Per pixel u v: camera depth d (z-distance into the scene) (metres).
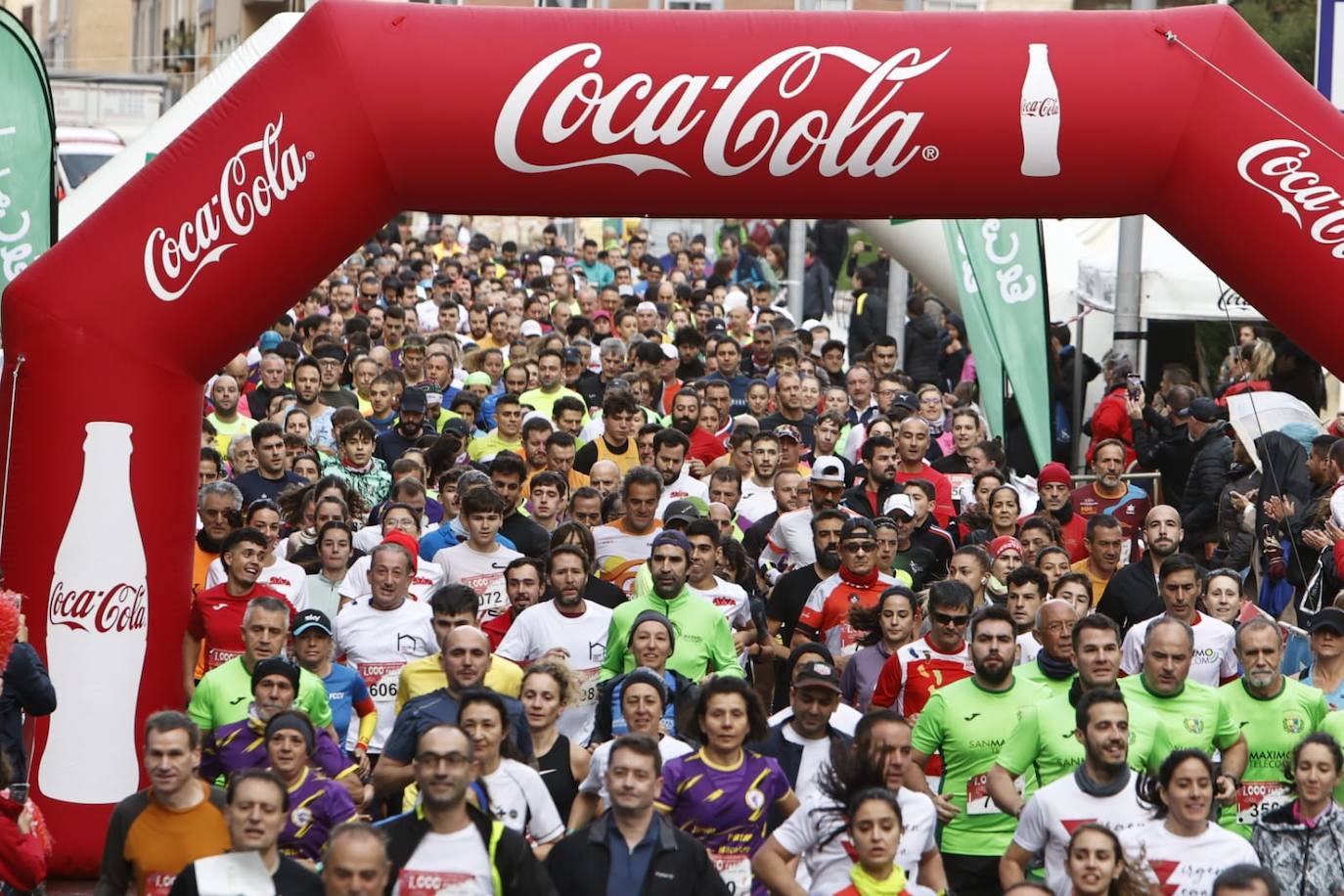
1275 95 16.47
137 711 16.53
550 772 14.56
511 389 28.14
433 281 40.75
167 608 16.72
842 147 16.31
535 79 16.23
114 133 55.41
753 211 16.81
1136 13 16.67
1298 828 13.83
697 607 16.92
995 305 27.61
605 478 21.66
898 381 29.16
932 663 16.39
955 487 24.39
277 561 18.19
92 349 16.25
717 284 43.56
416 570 18.47
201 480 21.98
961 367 39.31
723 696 13.39
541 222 57.16
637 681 14.06
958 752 15.17
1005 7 54.09
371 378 27.84
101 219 16.36
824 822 12.81
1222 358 37.78
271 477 22.39
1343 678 16.41
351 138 16.33
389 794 14.45
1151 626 15.03
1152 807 13.07
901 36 16.42
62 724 16.36
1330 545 19.44
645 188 16.53
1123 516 22.39
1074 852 11.80
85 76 60.56
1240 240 16.67
